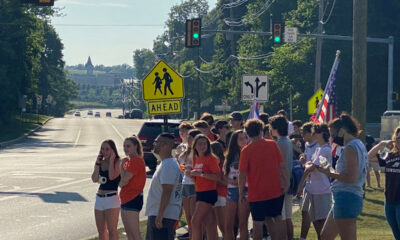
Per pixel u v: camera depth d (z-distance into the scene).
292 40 36.19
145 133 27.39
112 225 10.91
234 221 11.82
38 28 79.19
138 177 10.36
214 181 10.62
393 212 9.07
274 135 10.91
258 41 87.62
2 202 17.89
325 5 64.69
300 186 10.52
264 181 10.06
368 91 65.38
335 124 9.00
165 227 9.80
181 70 127.75
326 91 17.67
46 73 127.94
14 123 76.25
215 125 12.71
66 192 20.19
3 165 30.12
